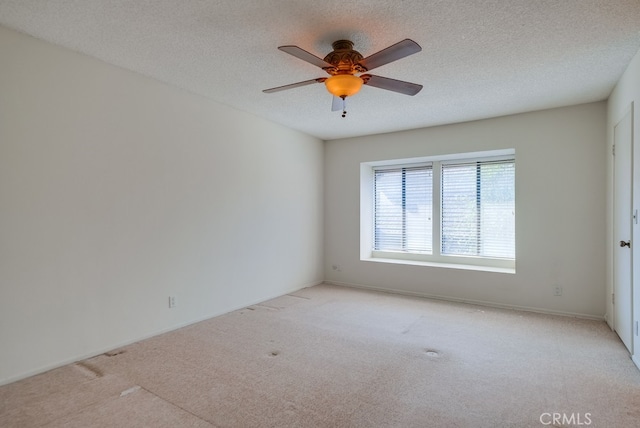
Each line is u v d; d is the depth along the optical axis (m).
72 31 2.25
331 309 3.91
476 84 3.07
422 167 4.92
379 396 2.09
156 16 2.07
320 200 5.32
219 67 2.79
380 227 5.28
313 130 4.77
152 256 3.06
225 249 3.76
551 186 3.75
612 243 3.23
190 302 3.39
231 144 3.81
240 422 1.84
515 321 3.48
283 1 1.91
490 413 1.90
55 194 2.45
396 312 3.80
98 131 2.68
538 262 3.81
